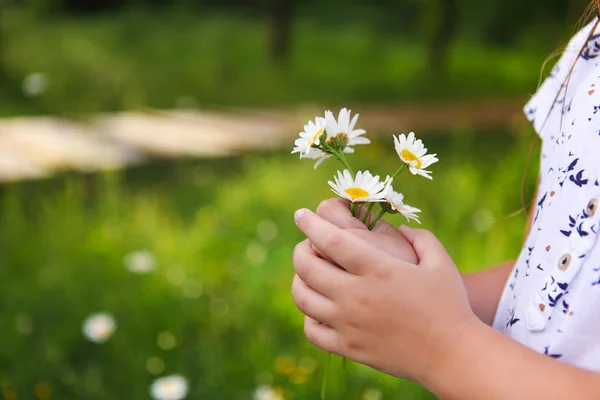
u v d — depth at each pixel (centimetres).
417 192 450
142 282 328
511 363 66
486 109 834
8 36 1141
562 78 90
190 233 396
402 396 231
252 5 1961
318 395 236
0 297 309
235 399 245
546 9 1502
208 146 591
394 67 1179
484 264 334
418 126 709
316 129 84
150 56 1234
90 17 1862
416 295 70
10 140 594
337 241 73
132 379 255
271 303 310
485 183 451
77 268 337
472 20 1619
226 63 1144
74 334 282
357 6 1862
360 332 72
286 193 451
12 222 389
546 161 89
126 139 611
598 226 70
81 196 456
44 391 242
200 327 294
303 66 1138
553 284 72
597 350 69
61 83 920
